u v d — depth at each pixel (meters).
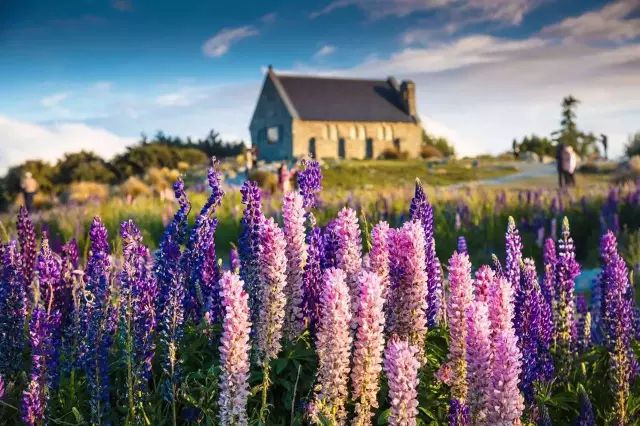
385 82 95.81
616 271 4.29
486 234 16.33
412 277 3.62
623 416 3.96
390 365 2.95
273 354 3.57
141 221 21.06
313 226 4.58
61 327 4.16
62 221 19.36
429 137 104.62
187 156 59.06
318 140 87.00
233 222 18.86
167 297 3.79
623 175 34.12
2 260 4.33
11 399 3.85
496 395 2.91
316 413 3.19
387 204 18.94
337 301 3.19
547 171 56.56
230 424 3.12
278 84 89.00
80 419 3.49
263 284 3.58
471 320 3.07
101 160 49.41
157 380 4.10
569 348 4.45
